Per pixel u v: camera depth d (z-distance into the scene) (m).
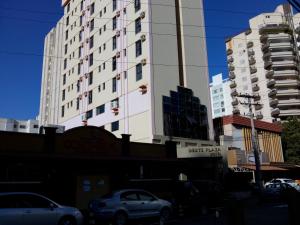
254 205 25.23
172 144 28.33
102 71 46.41
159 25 39.56
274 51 90.25
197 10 44.38
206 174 31.03
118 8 45.06
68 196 21.03
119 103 41.19
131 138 37.91
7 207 12.05
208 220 17.44
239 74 96.06
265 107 88.56
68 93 55.69
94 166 22.78
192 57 41.78
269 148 50.88
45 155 19.92
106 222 15.49
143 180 25.34
